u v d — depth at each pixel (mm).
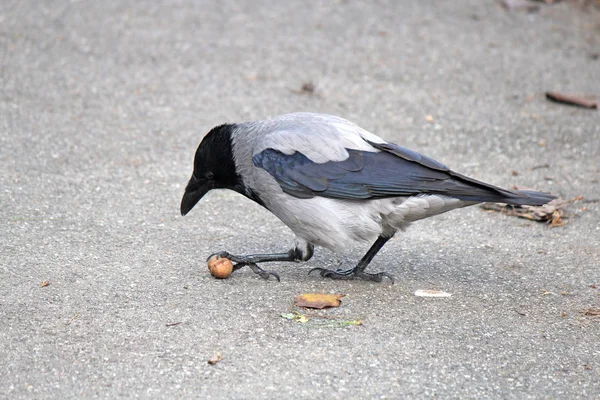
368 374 6535
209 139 8578
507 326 7492
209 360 6602
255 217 10023
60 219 9461
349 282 8406
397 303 7902
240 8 17000
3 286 7785
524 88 14320
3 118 12141
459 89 14172
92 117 12430
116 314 7371
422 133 12539
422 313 7691
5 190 10062
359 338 7121
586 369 6789
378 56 15219
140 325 7191
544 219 10180
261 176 8172
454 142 12312
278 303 7766
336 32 16125
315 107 13141
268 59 14820
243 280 8312
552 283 8500
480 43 16062
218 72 14227
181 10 16703
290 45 15430
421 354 6891
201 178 8734
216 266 8195
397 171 7891
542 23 17188
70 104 12805
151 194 10344
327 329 7273
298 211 8062
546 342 7219
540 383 6535
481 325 7488
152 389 6238
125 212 9805
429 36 16203
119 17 16172
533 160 11844
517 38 16391
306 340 7051
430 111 13297
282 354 6789
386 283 8406
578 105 13695
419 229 9922
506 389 6434
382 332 7254
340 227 8016
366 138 8172
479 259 9094
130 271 8305
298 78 14180
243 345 6914
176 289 7953
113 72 13992
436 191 7820
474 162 11719
